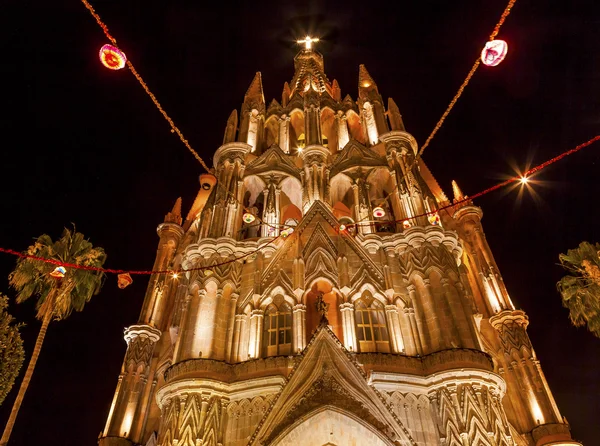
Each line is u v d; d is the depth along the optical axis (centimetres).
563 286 3012
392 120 4462
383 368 2641
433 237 3253
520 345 3288
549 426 2869
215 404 2544
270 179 3981
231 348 2864
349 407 2325
